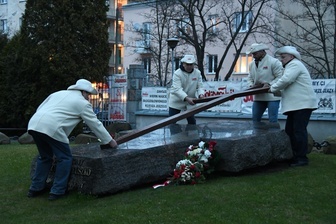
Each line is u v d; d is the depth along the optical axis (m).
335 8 21.72
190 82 8.96
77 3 20.75
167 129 8.25
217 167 6.75
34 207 5.77
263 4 25.16
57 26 20.45
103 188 5.84
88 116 6.06
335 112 12.37
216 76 25.39
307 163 7.69
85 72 20.56
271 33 26.31
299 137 7.50
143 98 17.53
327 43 25.20
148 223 4.85
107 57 21.52
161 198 5.70
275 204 5.41
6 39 25.00
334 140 10.13
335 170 7.24
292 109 7.39
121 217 5.04
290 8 26.56
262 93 8.11
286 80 7.29
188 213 5.12
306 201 5.52
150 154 6.33
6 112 21.69
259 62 8.40
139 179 6.18
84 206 5.61
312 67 22.20
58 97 6.12
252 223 4.78
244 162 6.70
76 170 6.04
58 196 6.01
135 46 31.84
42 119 5.87
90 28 21.00
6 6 42.03
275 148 7.25
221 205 5.36
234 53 29.23
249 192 5.87
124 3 41.06
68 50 20.44
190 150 6.67
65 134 5.97
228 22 26.62
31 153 10.33
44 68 20.53
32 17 20.69
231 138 6.77
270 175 6.89
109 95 20.16
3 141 15.16
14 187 6.84
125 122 18.55
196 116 15.10
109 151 6.21
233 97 7.84
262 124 8.41
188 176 6.32
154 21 30.53
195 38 24.39
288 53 7.38
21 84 21.36
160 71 27.88
